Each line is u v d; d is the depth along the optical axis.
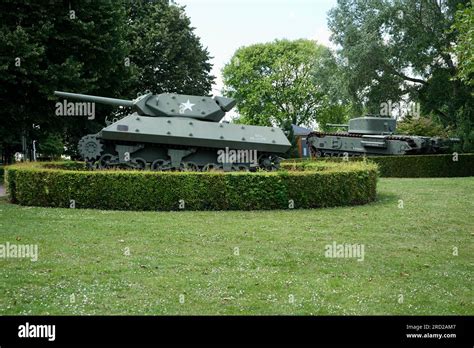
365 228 13.98
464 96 40.44
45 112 28.06
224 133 21.25
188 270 9.75
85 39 28.23
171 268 9.87
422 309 7.86
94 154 21.14
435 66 41.06
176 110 22.05
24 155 37.78
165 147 21.52
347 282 9.16
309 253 11.17
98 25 29.62
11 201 18.45
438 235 13.41
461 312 7.74
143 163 21.52
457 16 20.20
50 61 28.05
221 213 16.05
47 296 8.20
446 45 39.06
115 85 33.88
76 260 10.34
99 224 13.87
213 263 10.27
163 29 44.47
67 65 26.59
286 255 10.98
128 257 10.59
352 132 38.22
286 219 15.05
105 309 7.69
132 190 16.78
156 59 43.97
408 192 21.44
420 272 9.90
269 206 17.14
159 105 22.00
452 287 8.96
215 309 7.73
